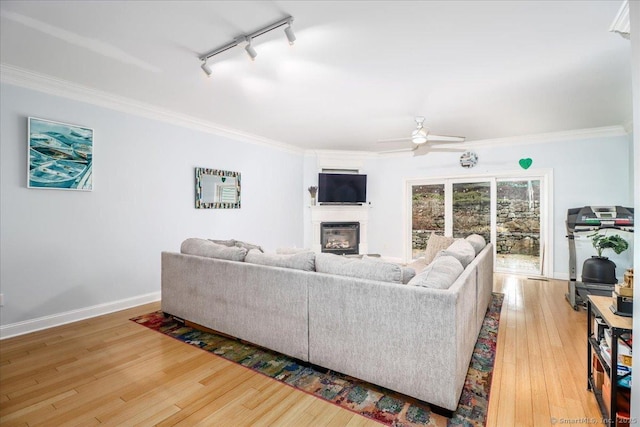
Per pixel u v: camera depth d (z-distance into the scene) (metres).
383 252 6.70
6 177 2.74
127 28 2.12
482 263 2.92
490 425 1.63
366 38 2.22
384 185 6.68
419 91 3.23
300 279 2.19
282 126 4.64
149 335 2.80
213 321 2.74
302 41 2.27
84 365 2.26
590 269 3.86
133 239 3.64
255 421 1.67
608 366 1.57
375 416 1.71
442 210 6.13
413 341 1.76
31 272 2.88
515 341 2.66
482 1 1.81
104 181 3.38
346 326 2.00
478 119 4.21
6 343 2.62
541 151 5.12
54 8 1.90
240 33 2.18
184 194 4.20
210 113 4.01
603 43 2.28
